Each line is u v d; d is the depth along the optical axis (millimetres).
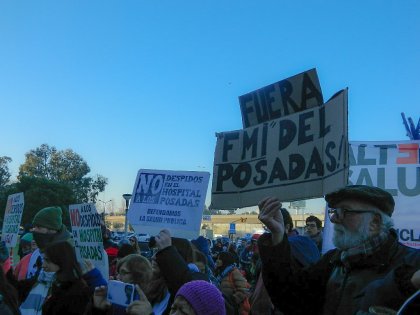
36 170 59000
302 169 3631
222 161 4211
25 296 5125
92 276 3951
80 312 3732
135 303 2906
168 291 3617
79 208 4941
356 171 5742
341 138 3217
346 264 2451
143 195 4738
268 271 2691
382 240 2391
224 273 6117
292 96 3814
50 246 3959
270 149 3879
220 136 4281
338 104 3307
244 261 10484
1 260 5445
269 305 4219
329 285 2537
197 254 4445
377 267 2344
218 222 71250
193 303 2709
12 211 7602
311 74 3676
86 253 4773
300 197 3604
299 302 2699
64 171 59125
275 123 3889
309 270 2736
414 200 5496
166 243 3357
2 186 52688
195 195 4496
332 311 2443
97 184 61125
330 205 2564
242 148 4105
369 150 5754
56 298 3859
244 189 4008
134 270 3734
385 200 2432
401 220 5504
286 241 2725
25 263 6051
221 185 4168
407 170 5582
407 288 1924
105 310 3129
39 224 5219
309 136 3615
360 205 2434
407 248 2420
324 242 5125
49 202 41281
